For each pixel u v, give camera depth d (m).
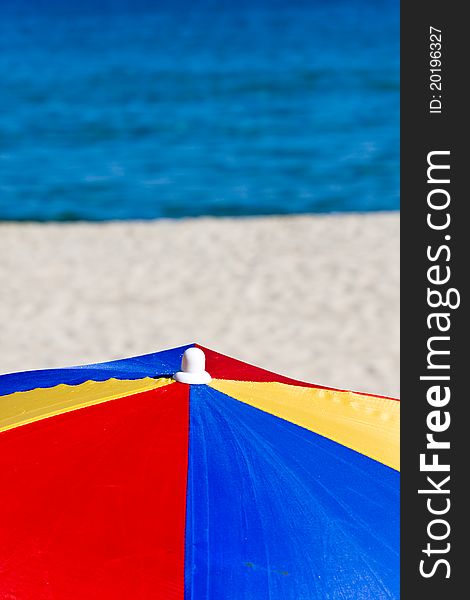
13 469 2.68
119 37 46.16
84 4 64.94
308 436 3.00
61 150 22.64
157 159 21.77
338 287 10.38
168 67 36.25
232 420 3.00
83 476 2.65
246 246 12.24
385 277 10.77
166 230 13.20
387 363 8.03
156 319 9.26
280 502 2.63
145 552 2.38
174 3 64.62
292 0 64.75
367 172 20.30
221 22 52.38
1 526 2.45
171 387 3.17
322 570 2.40
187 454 2.77
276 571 2.37
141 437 2.85
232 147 22.95
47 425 2.92
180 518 2.50
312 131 24.73
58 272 10.98
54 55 40.06
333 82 32.41
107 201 17.98
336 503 2.68
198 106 28.56
